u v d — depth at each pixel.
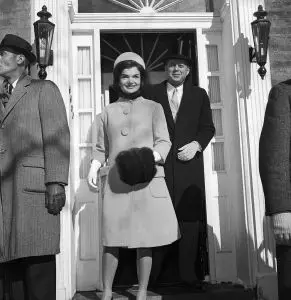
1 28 3.76
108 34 4.33
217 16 4.23
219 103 4.16
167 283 3.67
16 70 2.56
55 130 2.39
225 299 3.43
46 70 3.59
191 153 3.34
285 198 1.92
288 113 2.03
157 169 3.06
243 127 3.72
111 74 4.31
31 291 2.34
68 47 3.73
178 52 4.35
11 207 2.34
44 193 2.36
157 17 4.18
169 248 3.66
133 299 3.30
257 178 3.64
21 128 2.40
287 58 3.90
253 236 3.58
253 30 3.64
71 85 3.91
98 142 3.24
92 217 3.92
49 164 2.34
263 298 3.44
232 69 3.92
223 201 4.03
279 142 1.99
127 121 3.13
